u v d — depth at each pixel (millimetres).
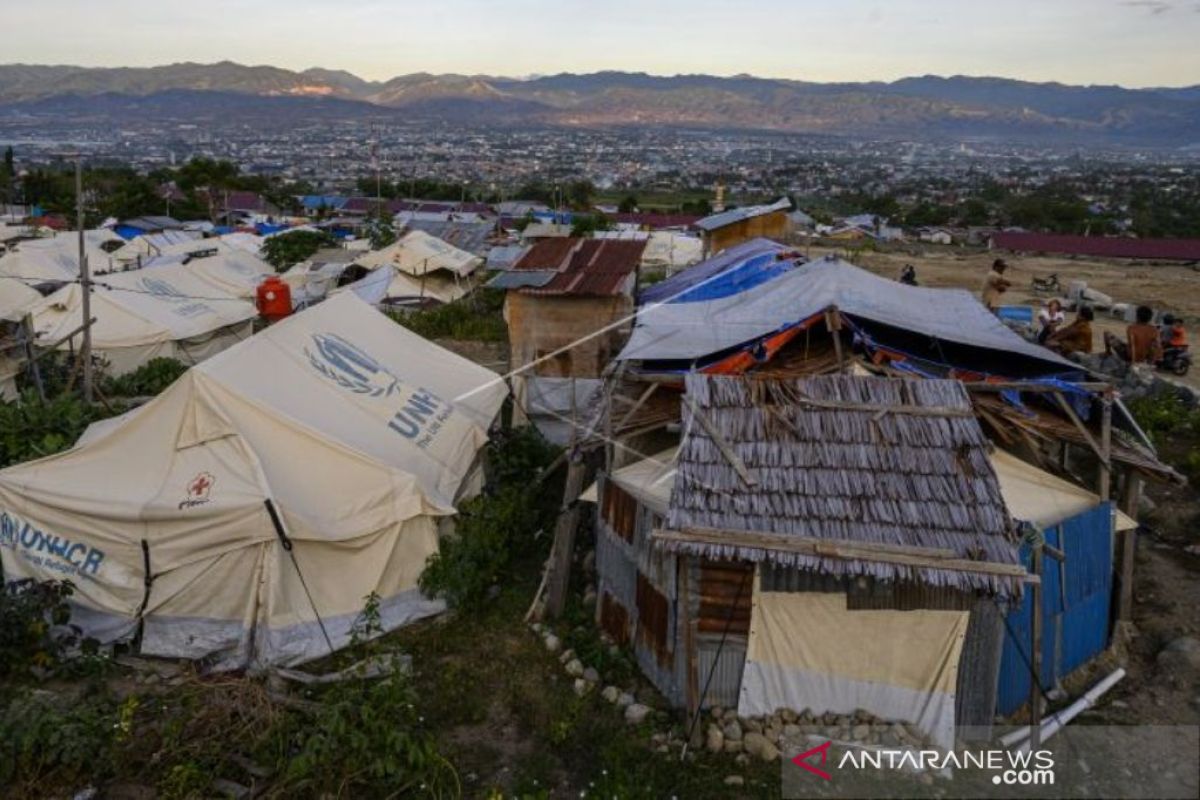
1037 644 6613
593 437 8336
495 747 6777
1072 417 7699
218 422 8250
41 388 13617
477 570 8734
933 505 6297
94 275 19719
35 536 8047
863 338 8789
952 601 6426
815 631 6602
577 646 7977
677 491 6430
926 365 8781
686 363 8992
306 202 67438
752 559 6039
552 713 7062
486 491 11039
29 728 6250
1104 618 7668
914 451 6598
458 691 7391
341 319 11484
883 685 6664
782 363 8812
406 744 6242
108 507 7781
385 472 8461
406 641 8148
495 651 7988
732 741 6625
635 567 7672
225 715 6645
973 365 9133
